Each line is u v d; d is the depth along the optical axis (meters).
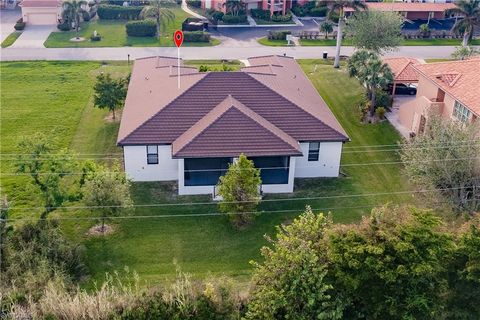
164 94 45.16
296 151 40.28
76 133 49.66
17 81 61.41
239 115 41.34
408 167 37.88
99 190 34.91
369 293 27.67
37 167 35.38
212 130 40.59
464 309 28.28
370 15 64.94
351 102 56.72
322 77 64.44
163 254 35.16
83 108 54.78
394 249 26.92
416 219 27.62
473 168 35.44
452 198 35.44
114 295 29.44
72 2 80.25
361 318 28.22
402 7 88.12
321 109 46.44
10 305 28.86
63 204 39.22
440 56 74.06
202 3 93.31
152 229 37.38
